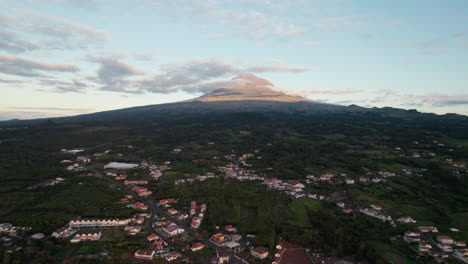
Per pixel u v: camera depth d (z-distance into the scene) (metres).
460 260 123.56
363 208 177.25
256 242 139.38
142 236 145.25
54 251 129.25
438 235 142.75
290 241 142.38
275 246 138.50
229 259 125.88
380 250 132.50
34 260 120.69
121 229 152.75
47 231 147.88
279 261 126.06
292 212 176.25
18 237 141.75
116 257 125.50
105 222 158.00
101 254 128.12
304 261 126.56
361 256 128.00
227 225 157.62
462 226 152.88
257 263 123.94
